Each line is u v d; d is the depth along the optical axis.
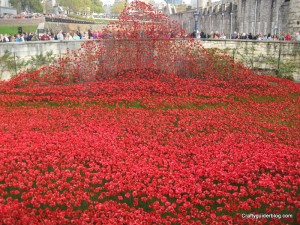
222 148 10.37
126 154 9.78
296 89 18.91
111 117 13.81
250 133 12.04
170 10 82.12
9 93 17.67
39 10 85.44
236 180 8.38
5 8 85.00
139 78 19.62
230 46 25.72
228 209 7.29
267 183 8.03
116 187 8.14
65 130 12.16
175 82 18.78
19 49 20.91
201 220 7.16
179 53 20.95
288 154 9.94
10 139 10.90
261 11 38.28
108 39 21.27
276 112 14.77
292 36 27.42
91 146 10.42
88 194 7.94
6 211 7.00
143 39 21.00
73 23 53.59
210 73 20.27
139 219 6.85
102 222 6.80
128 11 21.55
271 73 23.97
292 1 27.31
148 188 7.84
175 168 8.97
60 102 16.05
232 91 17.89
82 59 21.66
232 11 48.00
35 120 13.16
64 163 9.34
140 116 13.95
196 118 13.73
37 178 8.41
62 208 7.47
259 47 24.86
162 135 11.74
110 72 20.78
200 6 67.31
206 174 8.52
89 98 16.69
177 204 7.67
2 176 8.53
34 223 6.67
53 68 20.72
